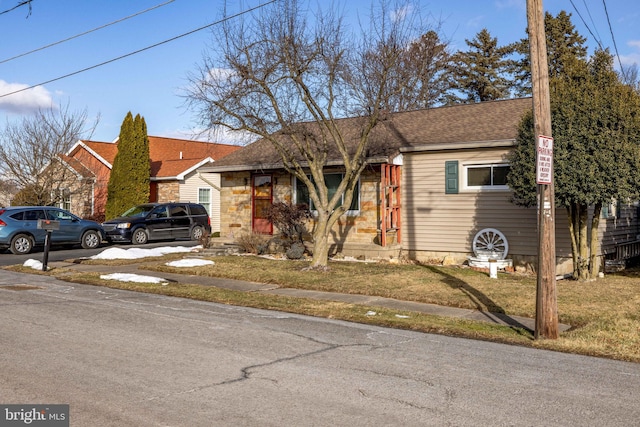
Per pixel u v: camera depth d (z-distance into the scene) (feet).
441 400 18.22
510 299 37.29
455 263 55.52
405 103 70.95
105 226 77.51
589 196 41.86
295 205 60.70
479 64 137.49
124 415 16.42
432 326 29.66
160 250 65.16
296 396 18.34
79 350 23.56
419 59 71.77
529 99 62.28
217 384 19.45
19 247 65.41
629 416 17.07
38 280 46.09
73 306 34.14
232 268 50.85
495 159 53.11
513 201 48.67
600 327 29.60
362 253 58.59
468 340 27.20
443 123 61.36
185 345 24.84
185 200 98.84
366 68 50.03
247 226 69.87
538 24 27.89
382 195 55.52
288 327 29.27
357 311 33.71
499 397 18.63
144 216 79.56
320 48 47.85
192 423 15.90
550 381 20.56
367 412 17.01
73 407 17.02
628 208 63.52
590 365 22.94
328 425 15.92
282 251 62.64
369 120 50.80
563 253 50.72
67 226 70.08
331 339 26.66
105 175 101.65
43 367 21.03
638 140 42.04
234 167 67.87
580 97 41.88
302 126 52.47
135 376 20.18
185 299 37.83
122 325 28.81
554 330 27.07
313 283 43.47
